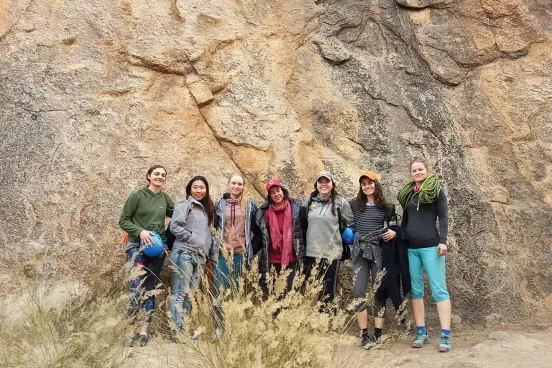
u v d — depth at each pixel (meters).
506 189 6.80
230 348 2.96
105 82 6.23
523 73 7.54
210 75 6.60
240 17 7.24
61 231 5.37
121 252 5.46
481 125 7.25
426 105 7.41
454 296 6.11
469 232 6.47
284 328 3.09
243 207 6.10
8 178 5.48
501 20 7.75
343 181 6.52
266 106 6.64
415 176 5.30
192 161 6.20
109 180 5.75
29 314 3.35
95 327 3.24
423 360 4.59
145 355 3.94
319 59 7.68
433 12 7.96
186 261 4.86
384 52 7.89
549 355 4.59
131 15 6.65
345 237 5.31
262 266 5.21
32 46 6.19
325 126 7.22
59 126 5.83
